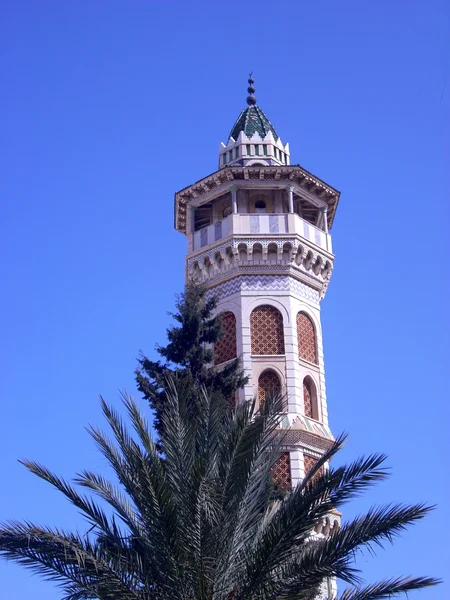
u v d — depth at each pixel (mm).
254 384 45094
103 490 23328
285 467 42594
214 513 20188
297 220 49344
